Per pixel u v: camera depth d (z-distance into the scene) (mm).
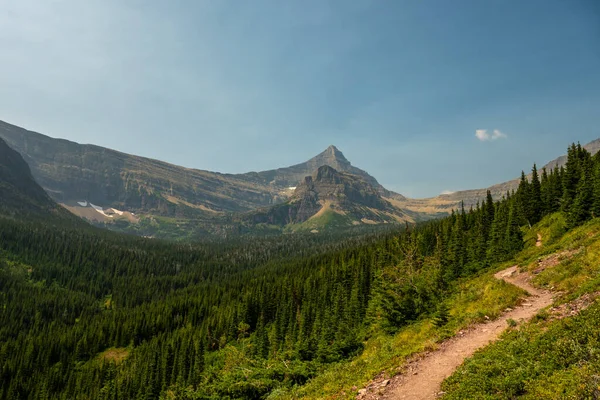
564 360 12648
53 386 105000
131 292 190875
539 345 14844
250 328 111375
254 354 82875
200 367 87438
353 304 74688
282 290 123312
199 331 116875
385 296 38312
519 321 20188
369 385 17547
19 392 101000
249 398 26453
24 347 118438
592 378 10273
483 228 77625
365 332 42125
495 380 13156
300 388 22625
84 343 123312
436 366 17672
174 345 110312
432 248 89312
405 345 24047
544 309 20750
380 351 25375
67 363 115750
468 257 64562
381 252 103312
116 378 103375
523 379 12539
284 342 87500
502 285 28859
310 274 132125
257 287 139250
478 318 23422
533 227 72562
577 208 52594
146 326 132625
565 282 25641
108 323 137875
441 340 21375
